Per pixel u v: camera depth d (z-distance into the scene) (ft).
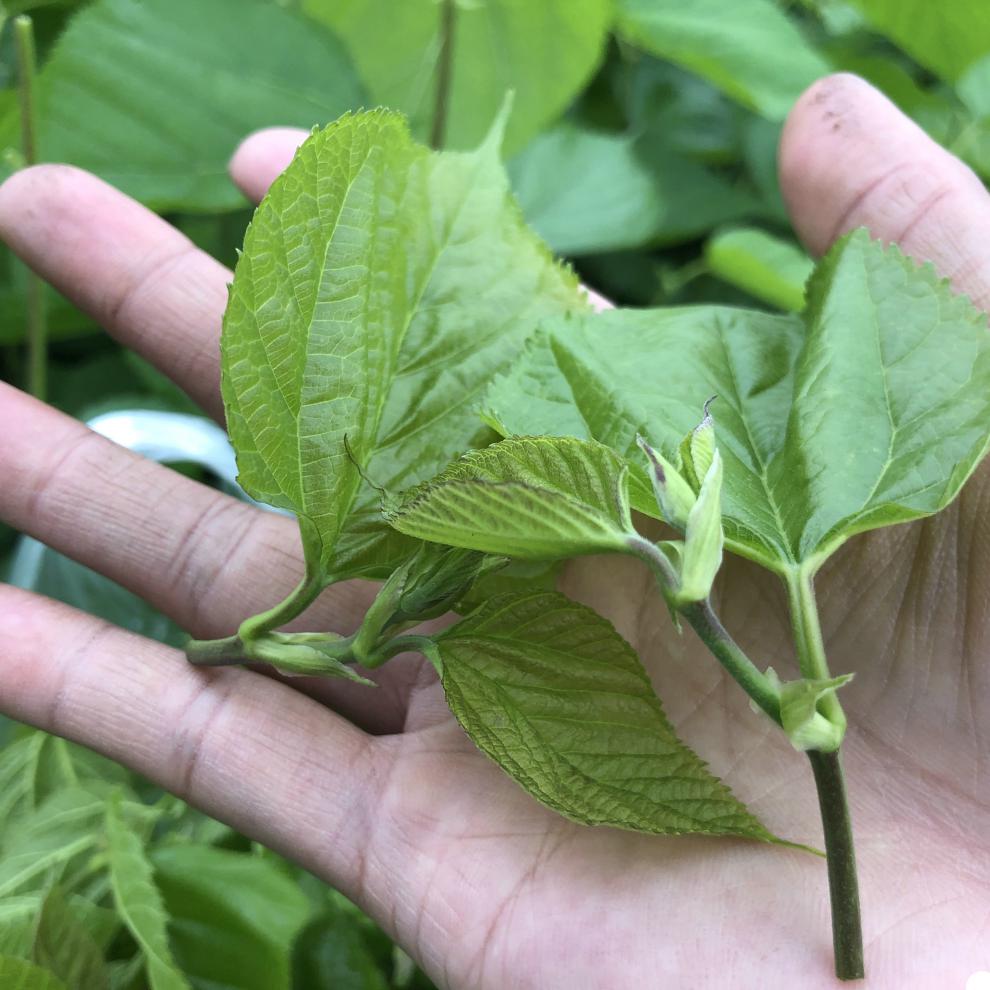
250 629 0.45
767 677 0.34
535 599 0.41
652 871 0.44
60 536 0.56
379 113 0.43
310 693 0.57
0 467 0.55
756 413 0.47
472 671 0.42
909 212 0.55
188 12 0.66
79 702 0.50
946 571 0.49
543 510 0.34
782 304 0.74
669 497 0.34
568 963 0.43
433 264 0.48
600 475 0.35
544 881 0.45
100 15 0.65
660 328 0.48
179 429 0.71
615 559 0.54
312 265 0.42
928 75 0.91
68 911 0.47
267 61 0.68
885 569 0.50
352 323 0.44
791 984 0.40
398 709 0.56
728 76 0.71
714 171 0.87
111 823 0.51
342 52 0.70
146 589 0.57
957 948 0.41
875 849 0.45
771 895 0.43
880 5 0.67
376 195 0.45
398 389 0.47
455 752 0.49
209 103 0.68
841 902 0.37
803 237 0.60
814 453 0.43
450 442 0.47
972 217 0.54
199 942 0.52
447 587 0.39
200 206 0.68
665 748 0.41
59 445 0.56
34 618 0.51
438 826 0.47
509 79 0.71
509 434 0.43
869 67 0.79
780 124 0.83
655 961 0.42
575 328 0.47
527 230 0.50
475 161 0.50
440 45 0.70
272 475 0.42
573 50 0.69
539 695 0.42
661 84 0.88
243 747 0.49
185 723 0.50
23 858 0.52
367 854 0.48
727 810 0.40
